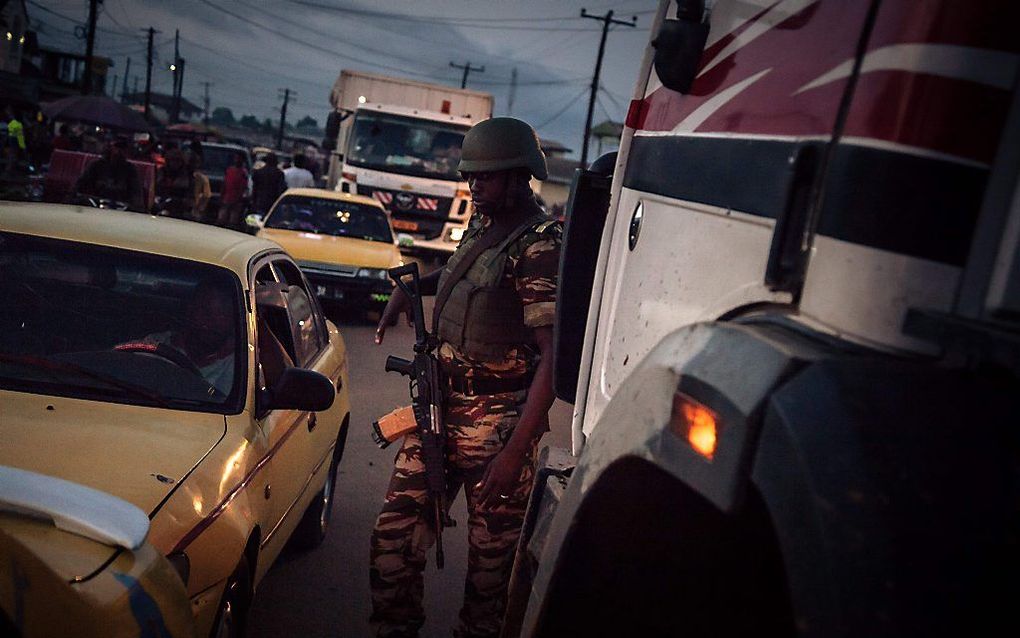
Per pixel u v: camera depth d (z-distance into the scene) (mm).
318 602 4922
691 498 1919
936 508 1344
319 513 5523
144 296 4203
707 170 2221
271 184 21734
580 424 2975
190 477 3373
